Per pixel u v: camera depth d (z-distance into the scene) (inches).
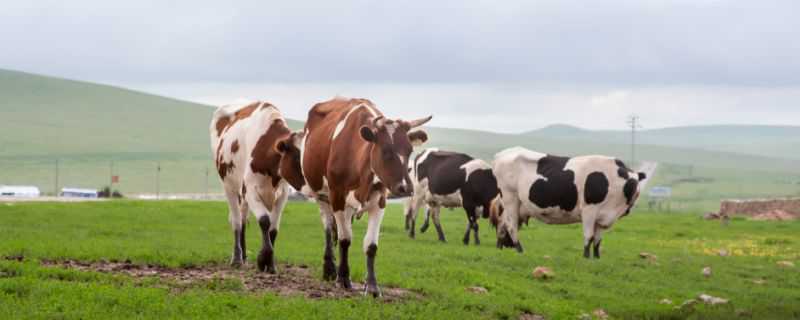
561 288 710.5
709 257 1070.4
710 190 6496.1
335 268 614.9
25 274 546.9
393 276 645.9
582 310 608.4
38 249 668.7
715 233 1519.4
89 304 467.2
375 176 523.5
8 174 5526.6
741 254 1154.7
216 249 774.5
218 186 5600.4
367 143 526.6
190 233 1021.8
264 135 619.5
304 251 815.1
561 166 980.6
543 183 981.2
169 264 634.2
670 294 735.1
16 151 6525.6
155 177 5836.6
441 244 1075.9
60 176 5585.6
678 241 1331.2
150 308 470.0
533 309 591.2
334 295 550.6
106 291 497.0
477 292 634.8
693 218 2027.6
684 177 7391.7
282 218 1390.3
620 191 951.6
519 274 783.7
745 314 642.8
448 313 529.7
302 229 1200.2
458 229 1407.5
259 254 623.8
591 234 962.1
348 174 542.6
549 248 1088.8
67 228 1000.9
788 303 725.3
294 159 610.5
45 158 6333.7
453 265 779.4
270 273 623.8
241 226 666.8
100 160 6441.9
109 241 816.3
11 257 633.0
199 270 625.9
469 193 1130.7
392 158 506.9
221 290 544.4
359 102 577.0
